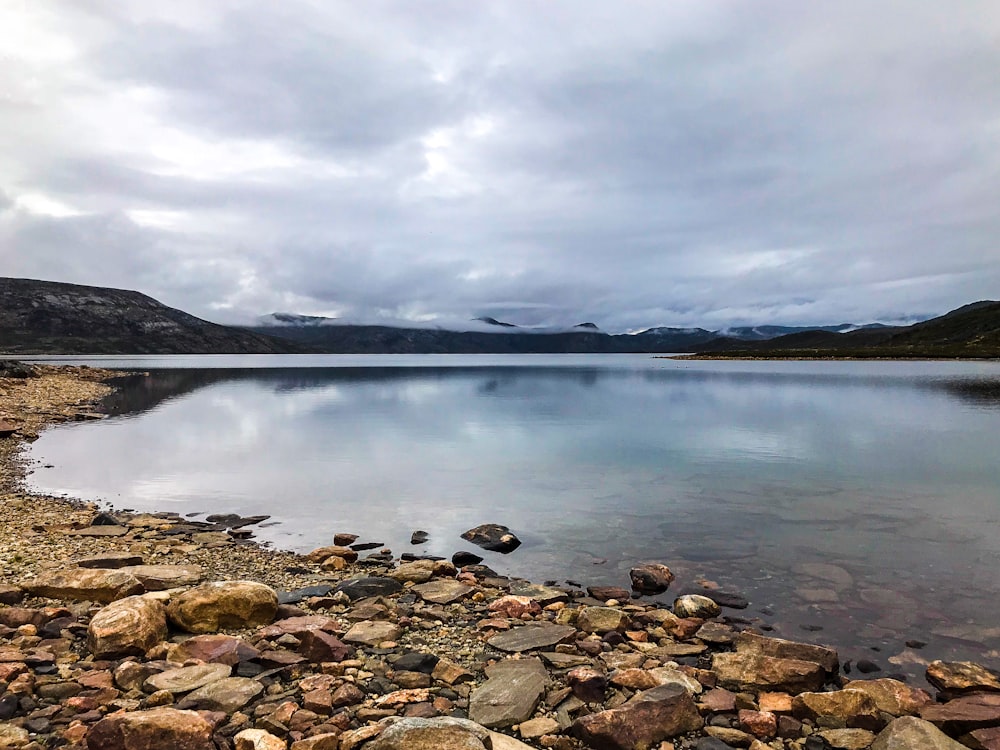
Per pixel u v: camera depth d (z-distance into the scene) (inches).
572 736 300.8
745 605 510.6
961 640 442.6
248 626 419.5
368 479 1071.6
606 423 1891.0
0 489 975.0
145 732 260.5
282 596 508.7
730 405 2459.4
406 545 704.4
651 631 454.0
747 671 373.1
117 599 452.4
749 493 946.7
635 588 561.3
